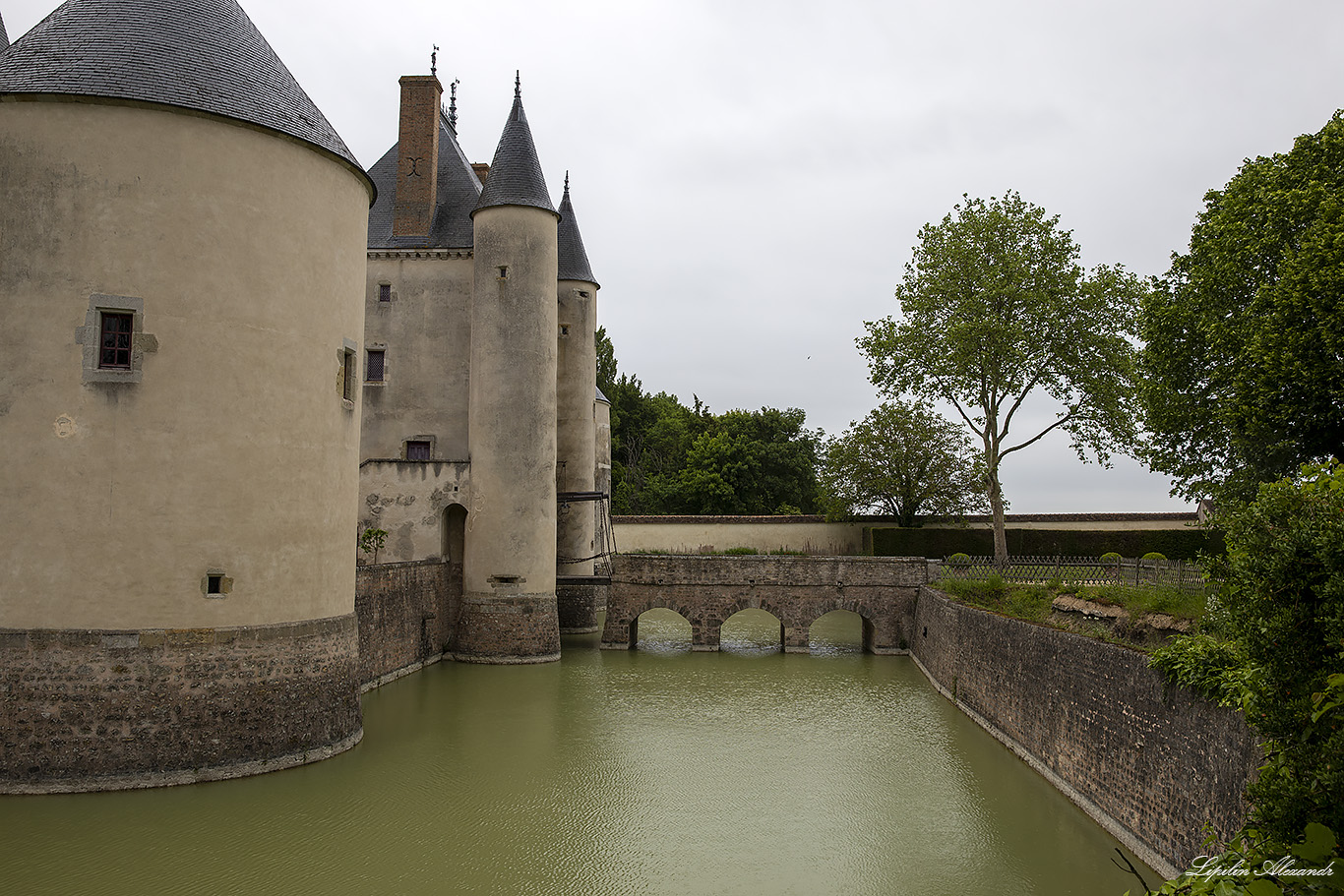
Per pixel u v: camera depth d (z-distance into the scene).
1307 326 16.69
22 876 10.73
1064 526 42.78
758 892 10.99
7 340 13.68
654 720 19.81
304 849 11.88
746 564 30.38
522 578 26.80
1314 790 5.77
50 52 14.30
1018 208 35.88
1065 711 14.63
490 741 17.66
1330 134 18.64
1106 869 11.54
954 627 22.70
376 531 25.64
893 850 12.35
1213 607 11.38
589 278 35.06
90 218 13.84
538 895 10.77
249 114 14.84
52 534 13.47
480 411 27.20
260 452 14.71
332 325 16.23
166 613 13.78
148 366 13.88
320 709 15.45
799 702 21.97
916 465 44.94
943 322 36.03
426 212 30.48
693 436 70.31
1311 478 6.78
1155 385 22.52
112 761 13.36
